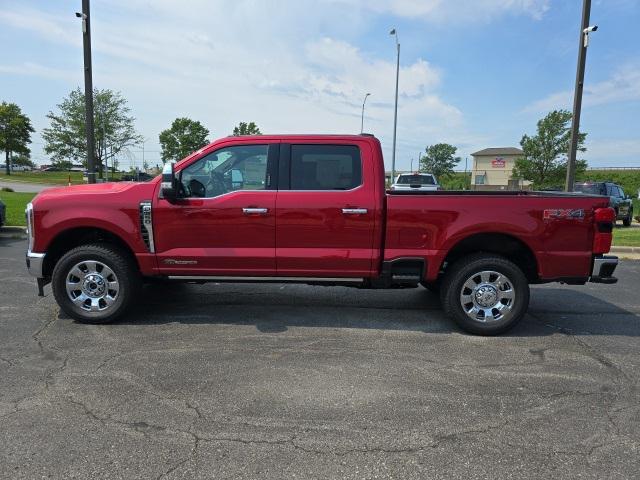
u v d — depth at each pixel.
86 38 12.47
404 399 3.60
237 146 5.18
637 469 2.78
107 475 2.65
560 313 6.07
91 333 4.97
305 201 5.07
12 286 6.86
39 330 5.04
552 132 31.47
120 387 3.72
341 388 3.77
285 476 2.67
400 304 6.29
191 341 4.78
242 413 3.35
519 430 3.18
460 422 3.28
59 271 5.17
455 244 5.06
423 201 5.02
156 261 5.20
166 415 3.31
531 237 5.00
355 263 5.15
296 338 4.93
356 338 4.96
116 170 59.47
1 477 2.62
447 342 4.89
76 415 3.29
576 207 5.00
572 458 2.87
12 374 3.94
